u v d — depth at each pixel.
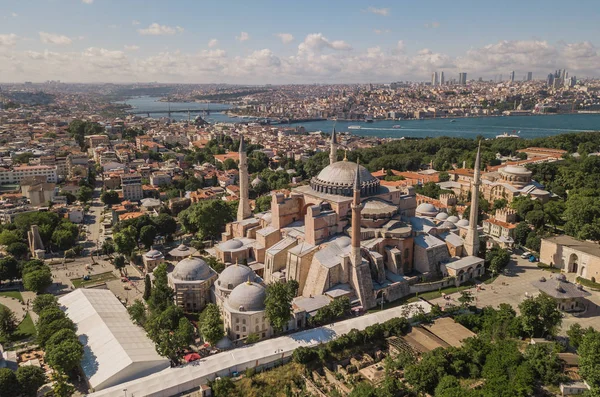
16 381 129.50
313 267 192.12
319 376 147.62
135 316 169.50
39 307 177.00
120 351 148.25
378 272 194.50
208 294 189.25
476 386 135.12
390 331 164.12
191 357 151.38
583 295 174.75
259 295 165.00
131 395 133.12
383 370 148.00
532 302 158.00
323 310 171.25
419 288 199.88
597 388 123.44
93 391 136.38
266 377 145.62
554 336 156.50
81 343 154.12
